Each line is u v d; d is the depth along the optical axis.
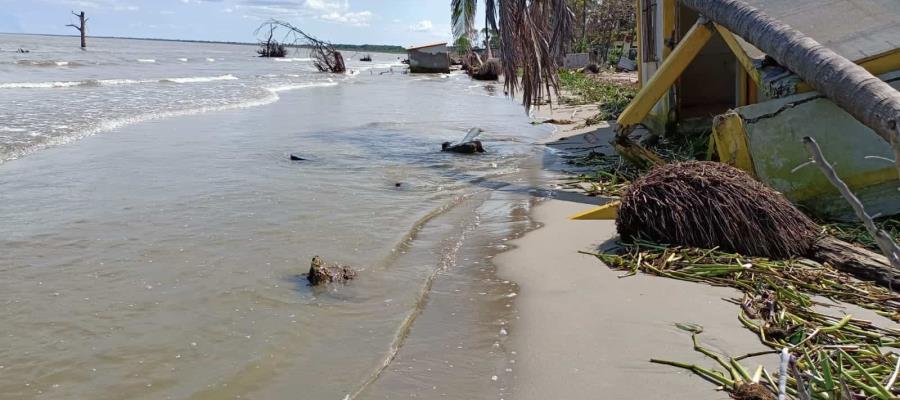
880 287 5.12
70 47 78.81
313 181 9.66
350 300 5.36
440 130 15.81
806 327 4.41
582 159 11.27
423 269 6.12
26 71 32.44
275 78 36.84
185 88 25.95
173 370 4.21
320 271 5.70
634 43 39.75
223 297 5.36
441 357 4.36
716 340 4.35
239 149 12.16
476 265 6.20
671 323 4.64
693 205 5.98
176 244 6.60
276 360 4.36
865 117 5.70
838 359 3.75
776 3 8.24
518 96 27.95
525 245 6.70
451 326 4.85
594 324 4.70
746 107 7.27
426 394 3.90
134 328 4.79
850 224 6.68
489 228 7.43
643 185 6.36
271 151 12.04
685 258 5.73
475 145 12.51
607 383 3.90
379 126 16.27
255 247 6.58
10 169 9.83
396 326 4.87
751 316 4.68
